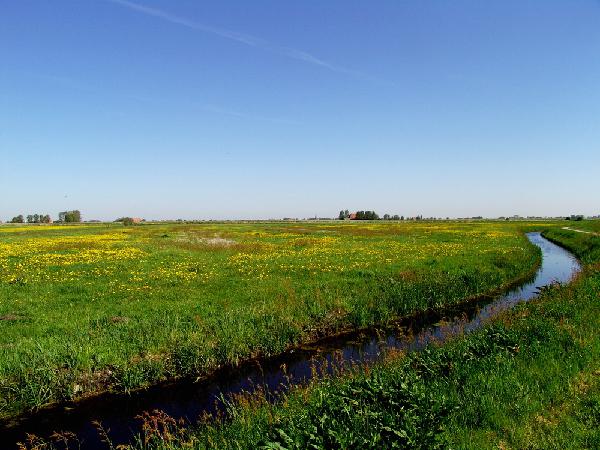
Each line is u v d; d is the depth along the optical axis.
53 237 50.66
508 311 13.48
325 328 13.73
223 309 14.09
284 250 32.81
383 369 8.82
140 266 23.23
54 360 9.84
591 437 5.96
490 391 7.50
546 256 35.62
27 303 14.78
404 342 12.54
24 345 10.52
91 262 24.91
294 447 5.40
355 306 15.06
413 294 16.77
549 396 7.27
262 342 11.88
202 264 24.34
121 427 8.27
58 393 9.31
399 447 5.52
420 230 66.12
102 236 52.31
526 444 5.94
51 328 11.99
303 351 12.18
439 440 5.71
